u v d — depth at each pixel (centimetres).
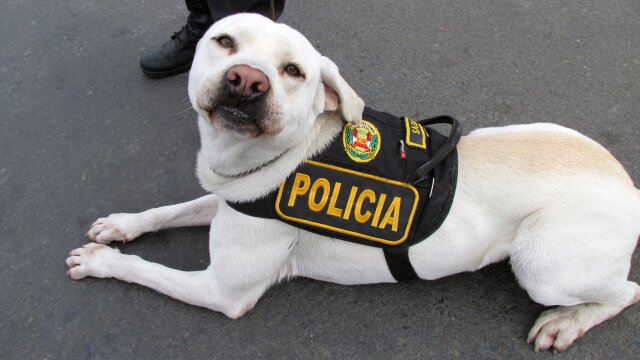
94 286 257
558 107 337
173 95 334
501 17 380
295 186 209
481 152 223
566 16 382
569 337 243
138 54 353
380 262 230
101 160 305
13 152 306
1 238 273
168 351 245
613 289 232
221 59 184
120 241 270
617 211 216
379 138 213
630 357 249
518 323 257
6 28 364
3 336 245
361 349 250
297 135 198
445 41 366
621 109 337
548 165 218
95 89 336
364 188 210
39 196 289
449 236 220
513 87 345
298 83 186
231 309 241
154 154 308
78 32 362
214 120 181
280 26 189
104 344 245
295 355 247
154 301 255
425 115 333
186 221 271
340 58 356
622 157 317
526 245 221
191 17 320
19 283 259
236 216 216
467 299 263
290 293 262
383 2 385
